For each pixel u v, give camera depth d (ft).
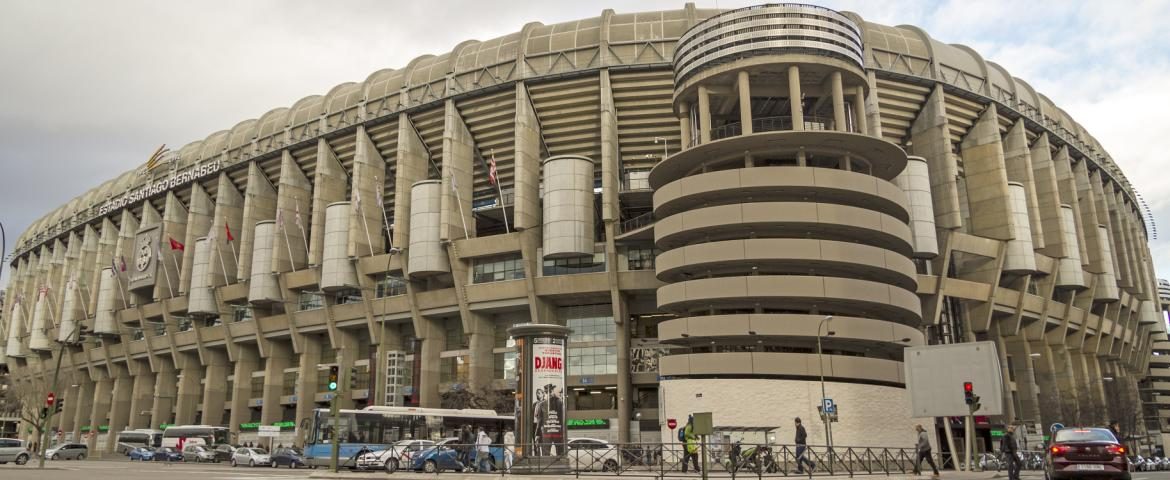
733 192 160.76
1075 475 68.28
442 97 208.13
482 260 204.85
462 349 214.28
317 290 234.17
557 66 197.26
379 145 228.02
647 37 194.08
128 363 298.97
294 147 241.76
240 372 254.06
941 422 197.16
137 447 219.00
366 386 226.38
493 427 143.23
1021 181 214.69
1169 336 508.53
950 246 192.95
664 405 152.25
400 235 209.46
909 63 198.80
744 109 164.76
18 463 150.20
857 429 146.20
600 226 202.90
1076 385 229.86
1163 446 337.31
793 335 151.12
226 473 104.27
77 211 351.25
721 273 162.20
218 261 257.96
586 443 101.76
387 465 107.14
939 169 195.83
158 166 298.56
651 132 197.47
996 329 214.90
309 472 106.73
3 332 408.26
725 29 169.27
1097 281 239.30
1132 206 299.17
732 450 91.25
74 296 319.47
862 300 154.71
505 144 210.79
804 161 164.25
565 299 197.88
